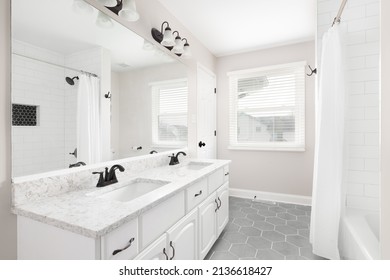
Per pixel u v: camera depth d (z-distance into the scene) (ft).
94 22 4.71
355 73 5.99
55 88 3.97
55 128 3.98
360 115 5.99
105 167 4.76
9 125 3.28
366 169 5.99
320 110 5.73
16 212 3.19
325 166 5.67
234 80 11.33
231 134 11.42
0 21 3.19
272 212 9.05
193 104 8.96
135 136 6.01
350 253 5.03
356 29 5.95
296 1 6.86
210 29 8.66
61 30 4.07
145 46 6.24
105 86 5.06
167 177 5.13
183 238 4.50
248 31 8.84
